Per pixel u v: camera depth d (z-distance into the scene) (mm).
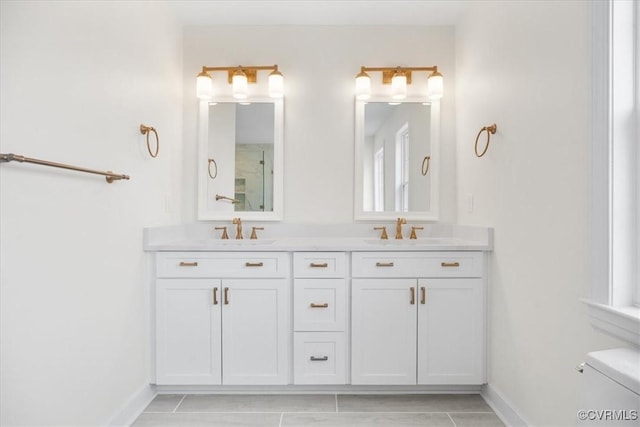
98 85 1638
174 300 2146
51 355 1340
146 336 2115
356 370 2152
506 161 1950
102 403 1665
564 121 1455
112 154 1758
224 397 2164
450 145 2701
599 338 1274
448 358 2156
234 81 2617
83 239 1528
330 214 2713
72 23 1457
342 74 2717
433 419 1935
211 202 2713
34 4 1260
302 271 2158
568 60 1426
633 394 875
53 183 1351
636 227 1196
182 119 2707
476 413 1997
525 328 1760
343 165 2717
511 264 1895
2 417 1140
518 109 1818
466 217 2514
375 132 2705
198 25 2711
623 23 1197
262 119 2713
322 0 2412
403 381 2156
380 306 2158
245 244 2236
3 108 1142
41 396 1292
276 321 2156
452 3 2449
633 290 1199
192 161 2717
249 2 2434
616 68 1198
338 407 2055
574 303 1406
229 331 2152
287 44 2715
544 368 1604
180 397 2164
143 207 2100
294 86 2713
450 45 2719
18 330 1196
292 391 2221
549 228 1562
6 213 1151
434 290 2158
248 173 2707
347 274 2170
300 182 2715
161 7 2352
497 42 2045
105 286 1695
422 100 2717
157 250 2123
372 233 2695
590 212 1268
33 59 1256
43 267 1302
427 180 2719
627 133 1200
